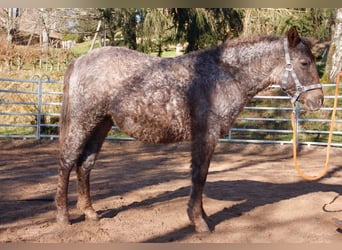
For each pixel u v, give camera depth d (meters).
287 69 4.68
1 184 6.91
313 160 9.95
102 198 6.15
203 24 15.02
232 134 13.30
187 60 4.66
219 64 4.64
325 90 14.56
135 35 16.28
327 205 5.86
